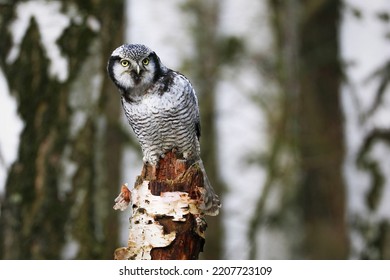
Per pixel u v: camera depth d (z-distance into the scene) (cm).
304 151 1603
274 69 1694
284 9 1656
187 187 739
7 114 1040
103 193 1064
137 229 717
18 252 1024
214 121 1748
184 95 902
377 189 1428
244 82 1734
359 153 1448
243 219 1675
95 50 1060
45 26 1047
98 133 1062
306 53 1617
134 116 913
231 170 1766
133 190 732
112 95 1088
